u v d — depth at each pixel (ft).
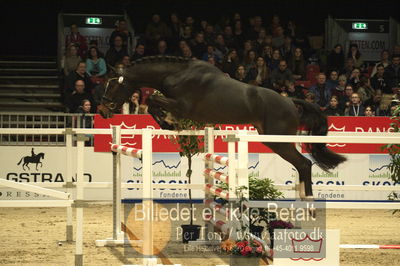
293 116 28.37
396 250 27.14
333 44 61.93
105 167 42.96
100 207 41.93
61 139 47.06
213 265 23.47
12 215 37.91
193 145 28.48
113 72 28.96
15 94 56.75
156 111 28.35
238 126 39.50
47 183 27.61
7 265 23.34
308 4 68.74
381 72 54.03
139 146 41.11
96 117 41.14
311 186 27.81
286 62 56.03
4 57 65.16
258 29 59.11
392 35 62.39
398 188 27.71
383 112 48.01
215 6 68.23
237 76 51.13
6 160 42.52
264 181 24.22
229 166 22.12
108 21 60.70
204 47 55.98
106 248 27.07
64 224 34.27
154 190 42.06
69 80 49.21
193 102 28.02
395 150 29.66
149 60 28.55
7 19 67.56
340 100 47.37
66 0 67.56
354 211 41.57
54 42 68.18
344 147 42.09
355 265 24.00
